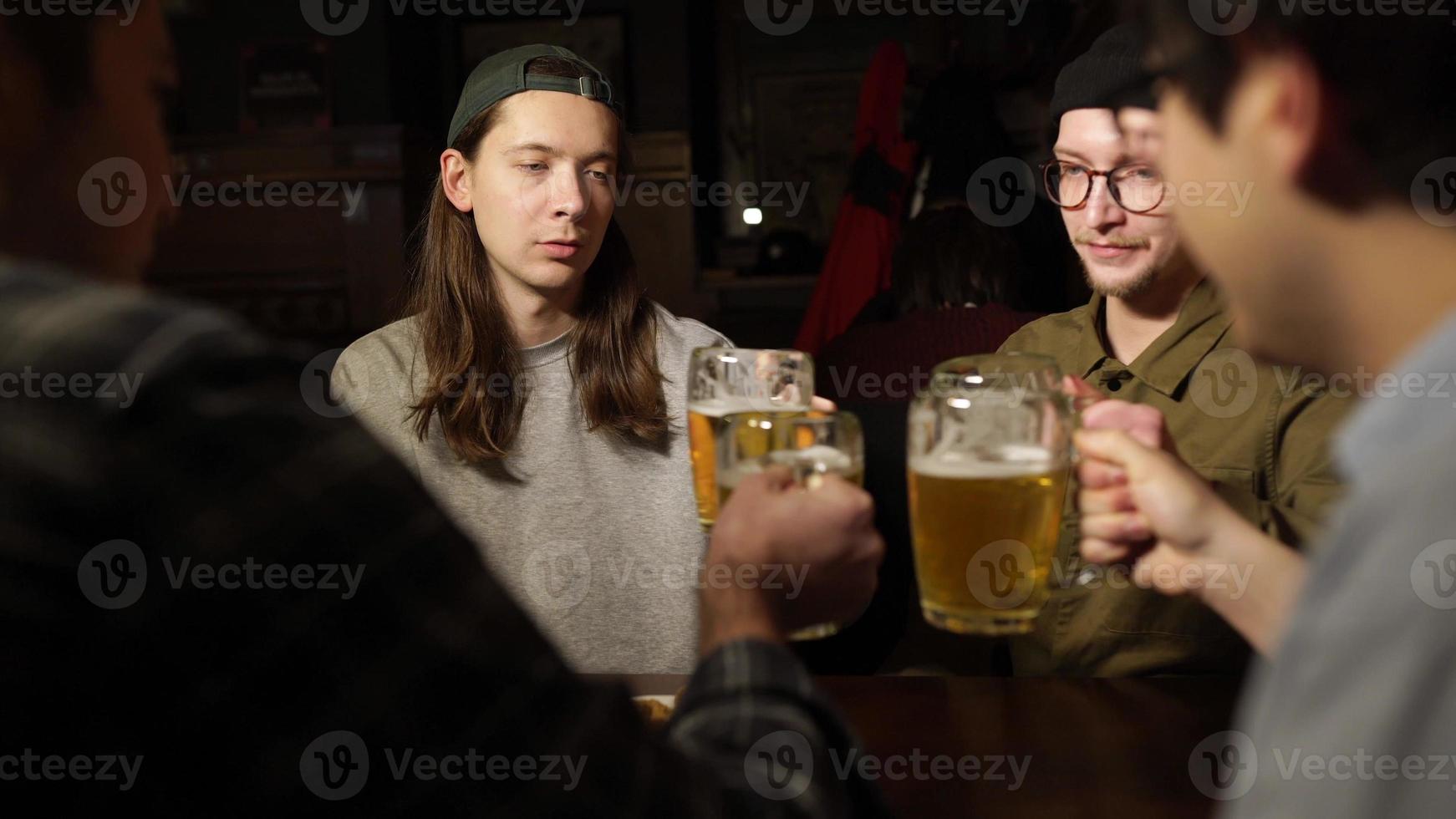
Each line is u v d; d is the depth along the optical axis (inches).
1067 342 55.7
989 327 73.1
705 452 40.6
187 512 15.9
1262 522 41.1
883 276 130.2
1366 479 16.9
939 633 57.9
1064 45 122.5
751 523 26.8
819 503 26.8
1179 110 19.4
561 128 54.9
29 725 15.6
